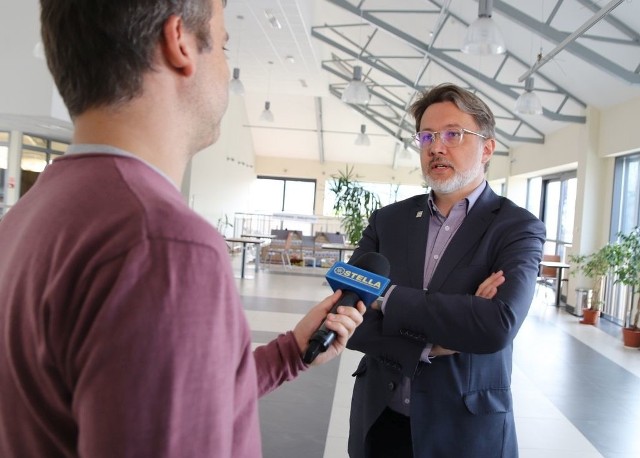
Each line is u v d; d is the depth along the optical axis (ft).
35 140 30.42
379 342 4.48
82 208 1.68
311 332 3.34
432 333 4.26
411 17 26.13
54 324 1.56
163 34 1.93
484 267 4.69
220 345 1.65
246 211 65.31
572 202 35.86
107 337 1.47
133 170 1.79
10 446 1.71
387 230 5.34
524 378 16.20
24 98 22.99
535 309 29.27
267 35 28.35
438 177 4.95
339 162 69.41
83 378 1.49
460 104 4.99
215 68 2.18
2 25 22.85
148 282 1.51
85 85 1.88
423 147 5.16
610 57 20.51
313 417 12.01
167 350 1.49
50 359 1.59
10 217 2.03
